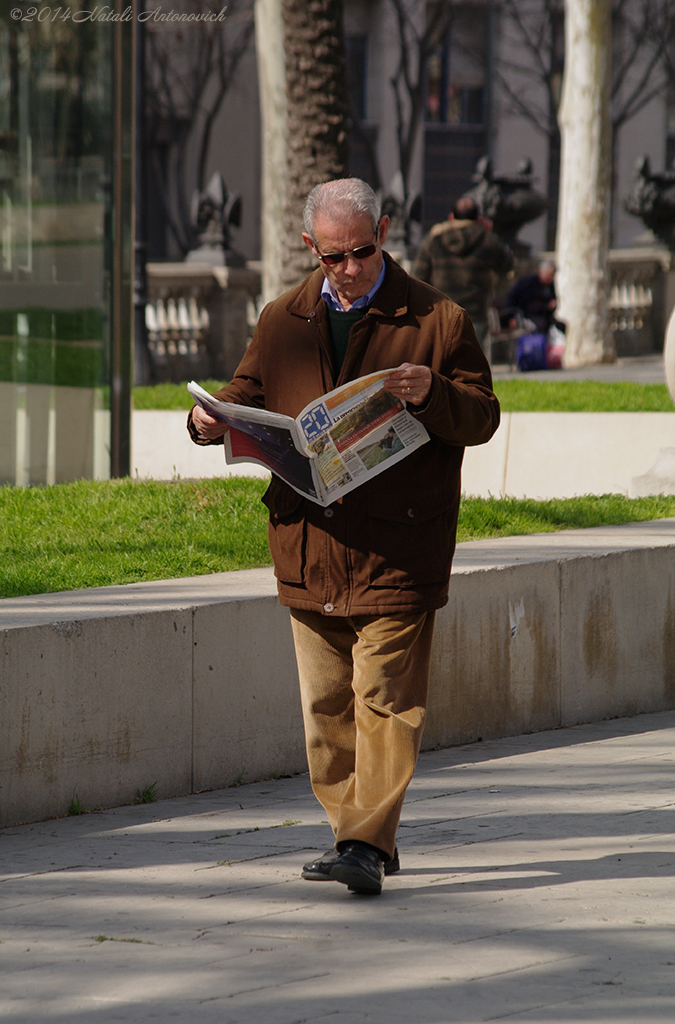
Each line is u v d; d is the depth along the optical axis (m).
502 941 13.69
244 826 18.33
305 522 14.90
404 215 97.69
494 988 12.47
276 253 54.47
